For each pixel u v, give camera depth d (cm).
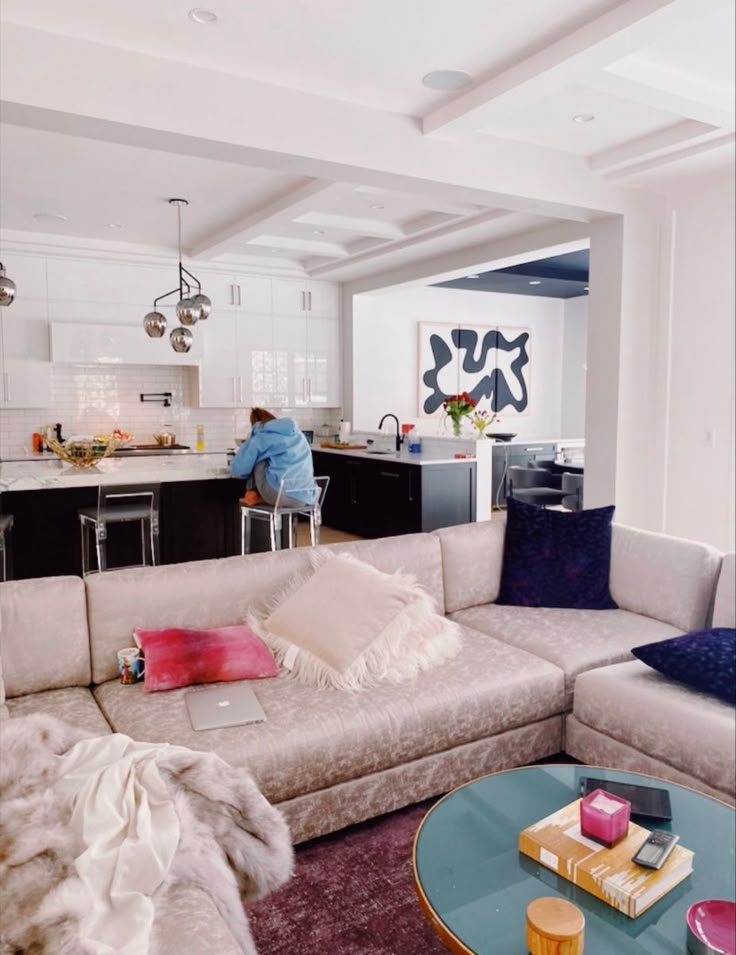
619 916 141
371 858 221
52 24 281
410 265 721
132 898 136
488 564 342
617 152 427
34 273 662
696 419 470
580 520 341
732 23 283
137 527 510
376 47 302
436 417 905
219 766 176
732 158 414
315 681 249
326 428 867
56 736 180
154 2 267
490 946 135
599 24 276
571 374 1013
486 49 303
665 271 480
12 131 390
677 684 245
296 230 617
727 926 135
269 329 789
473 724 246
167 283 723
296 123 342
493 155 406
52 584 255
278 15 276
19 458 673
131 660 249
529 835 160
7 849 140
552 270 828
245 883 164
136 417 762
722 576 293
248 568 290
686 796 181
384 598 264
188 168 455
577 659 274
